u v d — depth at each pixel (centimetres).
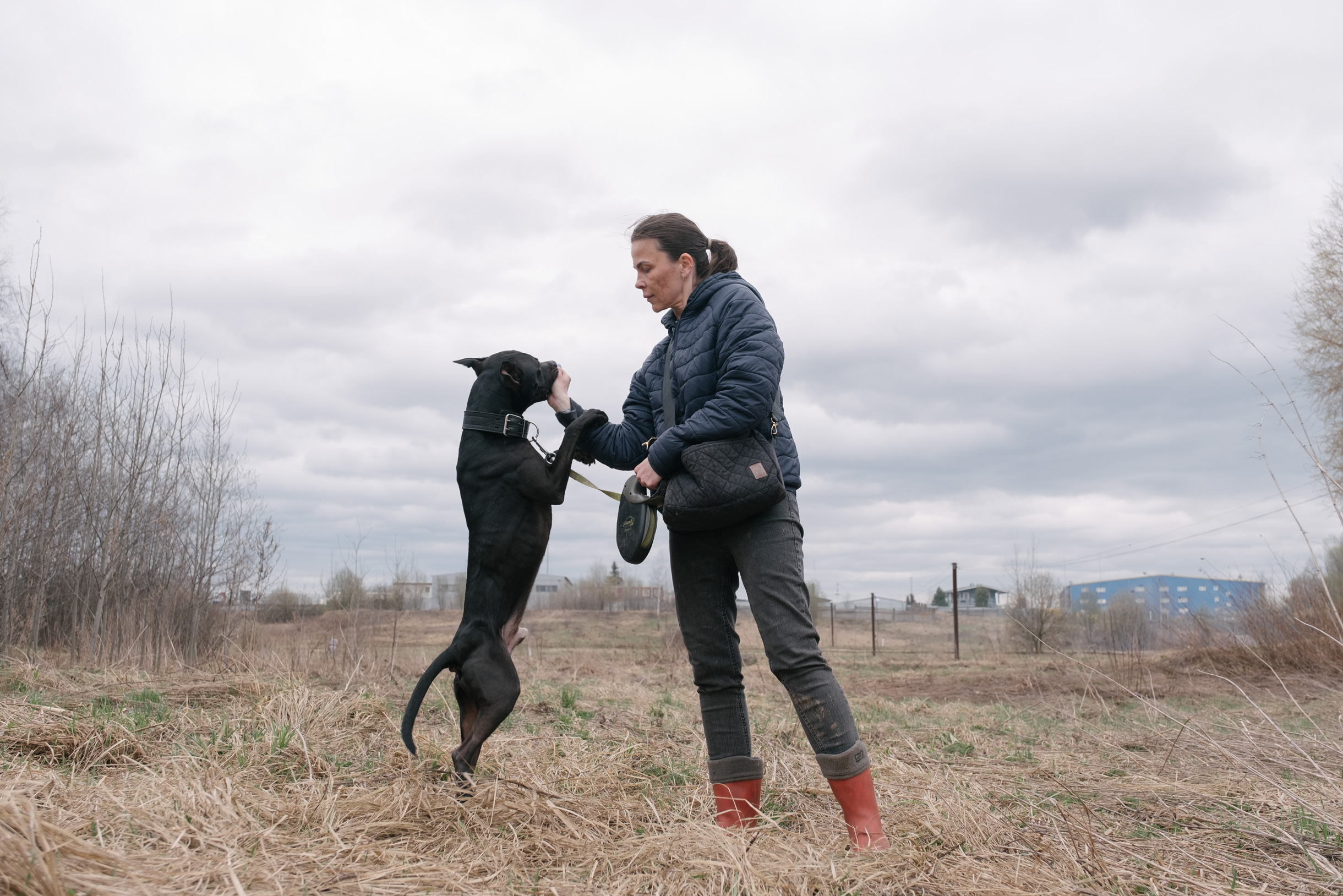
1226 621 1092
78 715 376
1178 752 407
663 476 255
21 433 778
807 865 207
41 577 711
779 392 263
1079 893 205
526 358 314
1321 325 1455
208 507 816
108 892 162
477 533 296
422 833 238
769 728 501
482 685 278
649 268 274
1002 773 371
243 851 204
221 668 714
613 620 3038
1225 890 212
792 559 248
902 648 2433
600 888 201
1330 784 299
